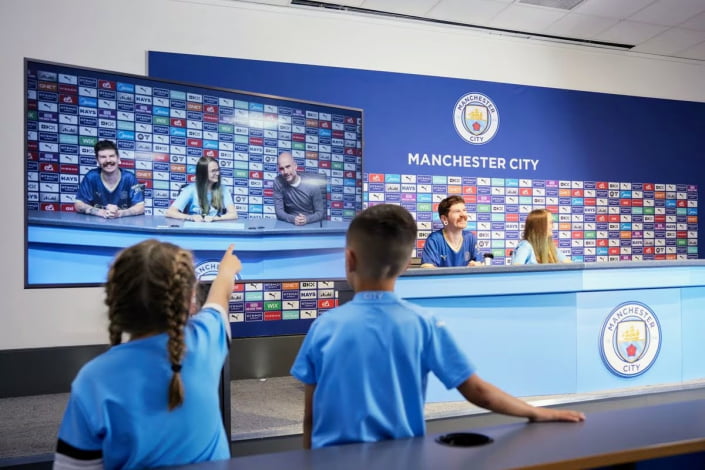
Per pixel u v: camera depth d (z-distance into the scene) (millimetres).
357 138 3508
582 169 5281
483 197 4934
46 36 3785
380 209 1201
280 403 3250
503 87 5020
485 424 2432
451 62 4848
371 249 1159
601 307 2600
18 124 3713
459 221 4016
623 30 4895
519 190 5055
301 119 3293
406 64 4707
